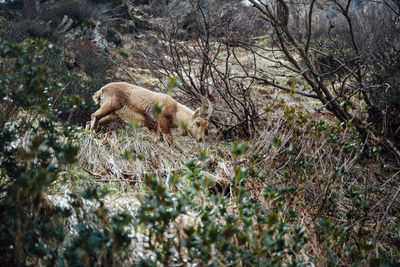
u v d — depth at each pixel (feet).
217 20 26.89
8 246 7.51
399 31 27.14
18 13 48.29
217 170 14.75
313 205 12.30
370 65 26.20
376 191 12.75
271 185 10.23
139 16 53.83
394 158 19.34
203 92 23.25
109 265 7.25
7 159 9.04
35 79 8.58
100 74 34.94
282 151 14.40
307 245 10.19
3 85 8.86
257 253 7.53
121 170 14.64
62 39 42.78
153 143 16.80
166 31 27.76
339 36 34.83
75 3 48.80
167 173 14.26
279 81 35.65
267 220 8.04
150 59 24.72
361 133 19.95
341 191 12.53
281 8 18.58
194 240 7.23
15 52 8.41
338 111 20.51
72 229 9.34
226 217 7.59
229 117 23.61
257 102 27.40
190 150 18.24
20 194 7.29
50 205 9.68
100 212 7.91
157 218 7.34
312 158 12.34
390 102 21.81
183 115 18.28
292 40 18.84
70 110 9.50
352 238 11.56
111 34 48.14
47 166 8.43
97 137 16.80
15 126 9.94
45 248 7.11
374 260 8.82
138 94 17.98
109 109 18.02
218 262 7.16
